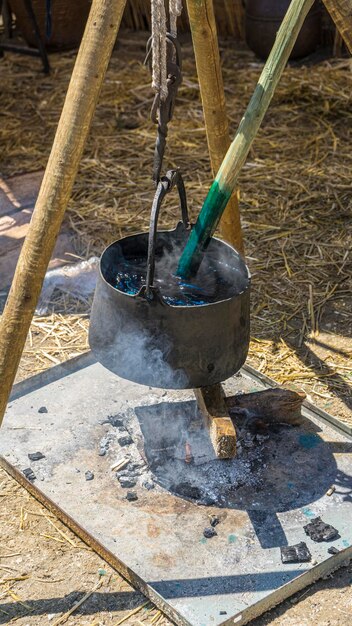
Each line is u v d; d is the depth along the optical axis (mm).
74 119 2334
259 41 6754
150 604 2496
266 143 5566
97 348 2709
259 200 4875
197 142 5656
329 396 3344
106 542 2629
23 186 5168
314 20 6680
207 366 2627
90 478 2873
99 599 2520
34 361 3564
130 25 7906
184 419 3096
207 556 2584
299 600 2508
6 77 6898
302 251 4383
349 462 2943
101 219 4734
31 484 2848
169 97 2477
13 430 3080
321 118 5875
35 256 2412
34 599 2523
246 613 2416
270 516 2725
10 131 5953
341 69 6590
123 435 3049
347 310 3908
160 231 2916
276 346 3658
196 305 2557
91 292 4070
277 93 6234
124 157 5477
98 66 2307
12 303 2463
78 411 3176
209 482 2854
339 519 2719
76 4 7266
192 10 2930
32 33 7180
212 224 2750
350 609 2479
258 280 4141
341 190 4957
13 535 2736
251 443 3012
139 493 2812
